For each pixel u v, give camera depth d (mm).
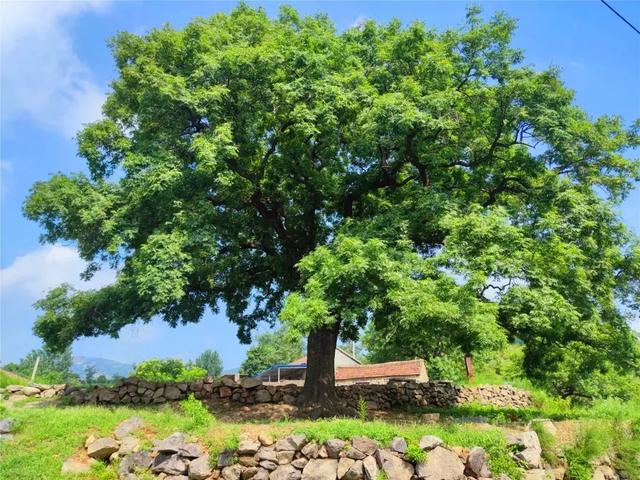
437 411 18656
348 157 15836
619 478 11336
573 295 12281
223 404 16641
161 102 13500
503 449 9922
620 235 13586
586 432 11289
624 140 14305
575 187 13891
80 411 11211
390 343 14398
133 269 13461
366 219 14641
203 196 14031
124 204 13711
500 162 15188
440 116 13344
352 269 11242
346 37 16234
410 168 16672
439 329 11508
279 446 9562
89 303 15023
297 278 16906
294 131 14445
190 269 12539
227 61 13359
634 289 13805
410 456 9312
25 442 9945
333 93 13438
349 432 9680
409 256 12203
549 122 13250
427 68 14125
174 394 16625
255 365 57438
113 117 15406
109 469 9539
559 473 10445
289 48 14070
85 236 13789
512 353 31406
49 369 51625
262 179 15625
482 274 10836
